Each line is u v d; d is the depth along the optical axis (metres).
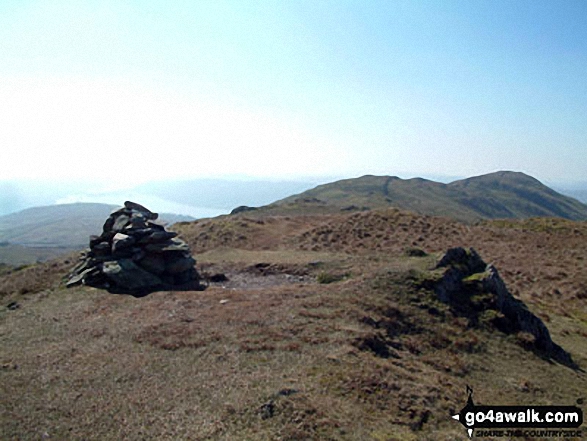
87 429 11.86
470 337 21.28
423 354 19.11
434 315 22.56
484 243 50.09
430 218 59.81
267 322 19.89
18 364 16.31
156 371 15.37
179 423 11.92
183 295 25.25
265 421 11.90
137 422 12.08
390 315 21.58
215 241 52.94
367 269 28.84
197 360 16.16
